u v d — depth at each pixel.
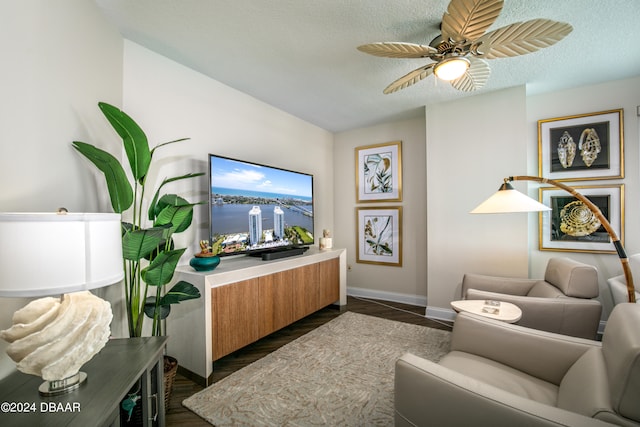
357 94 3.00
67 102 1.45
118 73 1.94
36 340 0.83
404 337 2.66
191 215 1.91
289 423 1.54
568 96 2.89
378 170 4.07
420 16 1.79
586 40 2.04
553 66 2.42
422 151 3.75
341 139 4.41
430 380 1.01
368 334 2.73
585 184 2.81
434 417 0.99
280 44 2.10
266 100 3.17
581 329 1.89
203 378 1.93
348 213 4.34
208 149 2.61
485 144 2.96
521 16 1.80
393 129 3.96
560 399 1.09
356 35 1.99
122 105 1.99
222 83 2.75
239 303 2.24
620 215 2.67
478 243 3.00
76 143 1.38
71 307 0.93
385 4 1.69
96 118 1.70
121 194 1.51
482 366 1.38
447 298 3.15
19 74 1.15
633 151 2.64
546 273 2.46
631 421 0.78
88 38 1.62
